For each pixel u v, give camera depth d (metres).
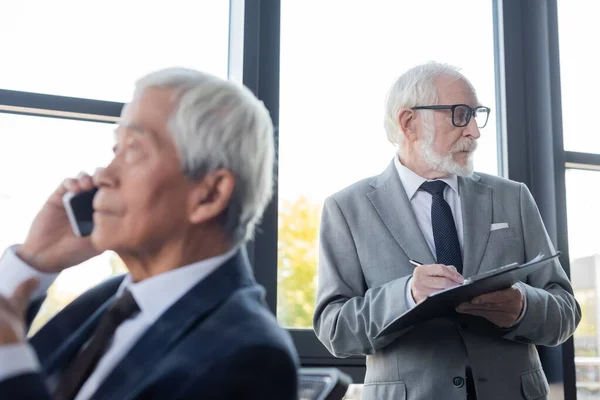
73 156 2.69
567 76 3.53
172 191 0.86
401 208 2.30
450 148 2.33
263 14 3.05
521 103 3.41
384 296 2.10
